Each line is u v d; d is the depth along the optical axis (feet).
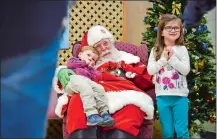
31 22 3.05
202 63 10.86
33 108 3.01
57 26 3.11
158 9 11.46
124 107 7.50
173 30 8.58
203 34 11.02
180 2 11.09
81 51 9.00
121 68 9.11
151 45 11.06
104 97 7.58
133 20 15.05
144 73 8.97
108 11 13.96
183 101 8.32
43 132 3.03
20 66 3.01
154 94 8.68
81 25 13.41
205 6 10.32
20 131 2.97
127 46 10.08
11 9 3.03
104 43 9.17
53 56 3.09
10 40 3.01
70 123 7.25
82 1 13.47
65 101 7.77
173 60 8.36
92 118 7.05
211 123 12.16
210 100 10.86
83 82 7.54
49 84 3.08
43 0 3.08
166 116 8.39
